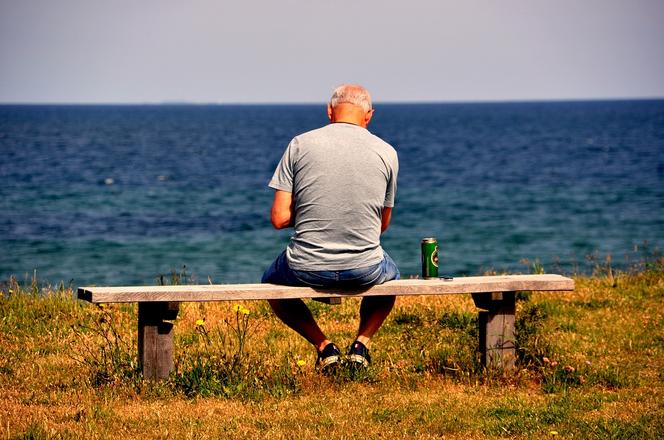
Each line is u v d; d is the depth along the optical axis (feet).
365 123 40.16
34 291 61.82
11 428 31.09
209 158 494.18
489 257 165.99
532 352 42.22
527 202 265.95
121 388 36.68
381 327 53.52
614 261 150.71
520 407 36.11
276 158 495.82
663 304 62.69
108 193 291.79
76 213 234.79
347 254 37.35
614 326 55.26
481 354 41.73
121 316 54.08
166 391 36.68
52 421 32.45
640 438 31.83
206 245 183.01
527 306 60.23
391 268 39.63
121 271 150.00
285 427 32.91
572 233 197.47
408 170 403.54
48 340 48.14
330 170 37.37
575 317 58.34
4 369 41.37
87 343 46.70
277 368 40.45
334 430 32.63
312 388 38.34
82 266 154.30
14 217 222.89
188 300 35.88
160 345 37.32
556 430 32.99
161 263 159.33
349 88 39.63
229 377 37.93
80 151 544.21
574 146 602.44
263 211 247.09
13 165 411.13
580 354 47.03
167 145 647.15
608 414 35.29
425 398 37.47
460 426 33.45
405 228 210.59
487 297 41.11
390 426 33.30
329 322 55.21
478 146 623.36
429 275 41.19
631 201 263.90
